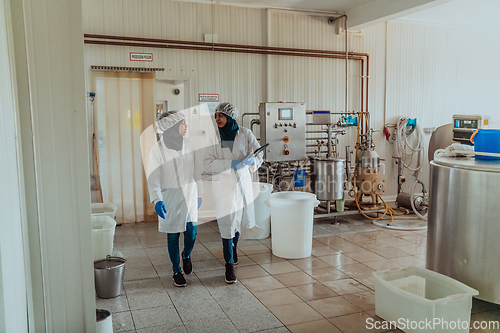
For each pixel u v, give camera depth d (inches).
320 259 137.7
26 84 62.4
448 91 247.6
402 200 213.2
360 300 104.9
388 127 233.0
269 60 201.5
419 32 235.0
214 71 193.8
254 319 94.6
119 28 177.5
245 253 145.3
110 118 182.2
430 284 97.9
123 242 158.7
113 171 185.6
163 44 183.2
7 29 57.3
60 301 67.6
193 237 117.2
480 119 170.9
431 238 113.5
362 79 222.5
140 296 108.2
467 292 86.3
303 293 109.4
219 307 101.1
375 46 224.5
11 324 52.0
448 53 244.5
